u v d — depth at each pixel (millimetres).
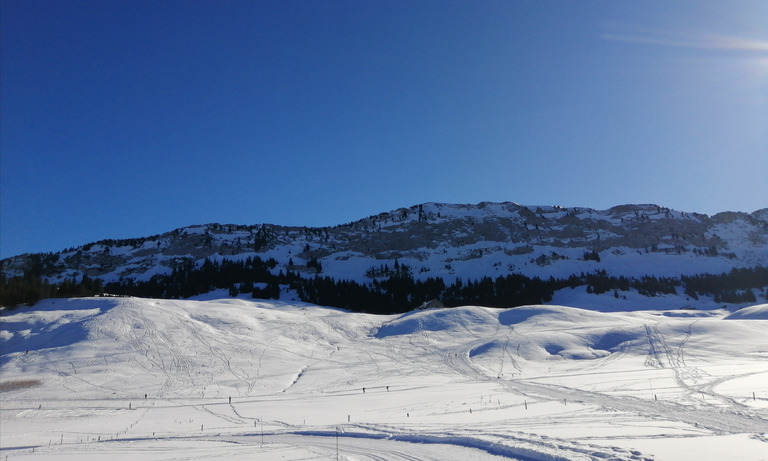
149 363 88875
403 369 90375
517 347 101750
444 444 33938
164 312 118000
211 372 86500
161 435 46688
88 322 106375
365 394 69375
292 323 127188
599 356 94938
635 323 116812
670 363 83188
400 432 39312
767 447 26234
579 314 132375
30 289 128500
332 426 45906
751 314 126062
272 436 43156
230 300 155625
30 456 38531
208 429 49031
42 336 101875
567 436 32406
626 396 51938
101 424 54188
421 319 132000
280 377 85000
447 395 62969
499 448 30531
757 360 81875
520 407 49406
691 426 34625
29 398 70812
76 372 83125
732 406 42250
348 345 112312
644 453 25812
